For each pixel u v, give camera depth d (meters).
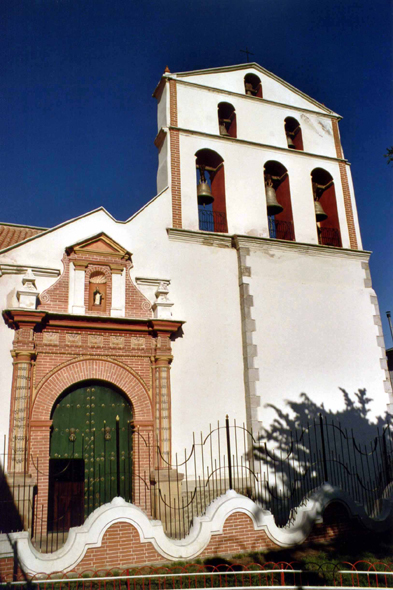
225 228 16.05
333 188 18.36
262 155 17.33
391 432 15.80
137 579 8.50
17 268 13.09
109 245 14.09
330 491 11.08
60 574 8.54
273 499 13.32
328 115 19.27
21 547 8.48
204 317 14.71
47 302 13.07
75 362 12.84
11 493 10.97
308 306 16.02
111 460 12.67
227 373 14.45
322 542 10.62
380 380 16.25
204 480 12.83
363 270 17.47
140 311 13.98
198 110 16.86
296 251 16.50
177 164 15.93
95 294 13.79
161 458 12.55
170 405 13.36
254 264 15.65
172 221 15.30
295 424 14.50
